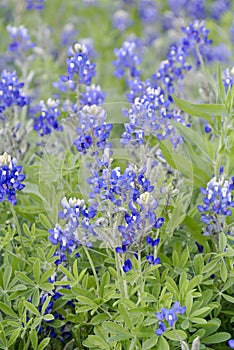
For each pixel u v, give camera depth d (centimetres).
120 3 1277
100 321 428
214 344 450
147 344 395
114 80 948
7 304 446
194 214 505
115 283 431
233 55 1008
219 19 1188
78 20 1205
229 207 462
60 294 459
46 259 457
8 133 561
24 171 559
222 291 445
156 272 448
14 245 507
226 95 518
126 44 672
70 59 545
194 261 452
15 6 1101
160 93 524
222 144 502
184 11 1091
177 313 385
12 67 916
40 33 948
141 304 412
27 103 573
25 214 525
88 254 433
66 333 480
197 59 652
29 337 438
